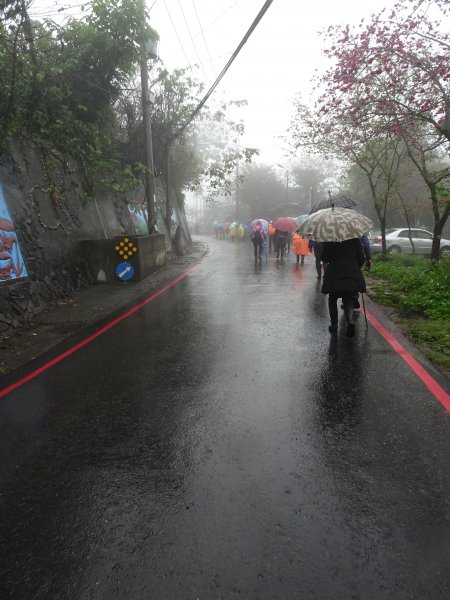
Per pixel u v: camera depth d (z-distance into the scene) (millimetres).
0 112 9602
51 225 10484
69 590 2281
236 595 2201
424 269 11812
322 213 6211
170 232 21688
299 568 2354
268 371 5285
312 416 4098
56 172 11586
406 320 7535
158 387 4914
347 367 5344
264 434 3789
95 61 13211
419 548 2471
